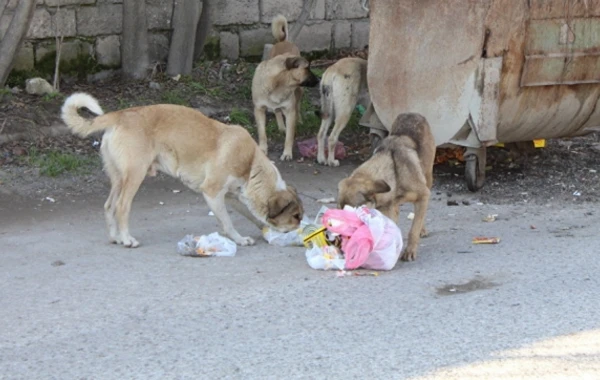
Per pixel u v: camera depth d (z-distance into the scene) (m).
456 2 12.12
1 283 8.84
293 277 8.86
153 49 17.05
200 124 10.34
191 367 6.55
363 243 8.87
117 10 16.55
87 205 12.23
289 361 6.61
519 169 13.92
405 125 9.88
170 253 9.99
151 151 10.19
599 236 10.11
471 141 12.41
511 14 11.98
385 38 13.07
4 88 15.04
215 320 7.59
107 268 9.33
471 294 8.08
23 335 7.34
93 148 14.32
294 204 10.41
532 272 8.69
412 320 7.42
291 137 14.74
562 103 12.73
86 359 6.78
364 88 14.53
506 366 6.40
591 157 14.52
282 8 18.08
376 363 6.52
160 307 7.98
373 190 9.11
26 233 10.97
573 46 12.45
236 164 10.30
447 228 10.91
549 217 11.30
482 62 12.07
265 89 14.49
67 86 16.14
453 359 6.55
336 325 7.37
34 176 13.07
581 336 6.95
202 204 12.47
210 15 16.98
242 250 10.20
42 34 15.82
